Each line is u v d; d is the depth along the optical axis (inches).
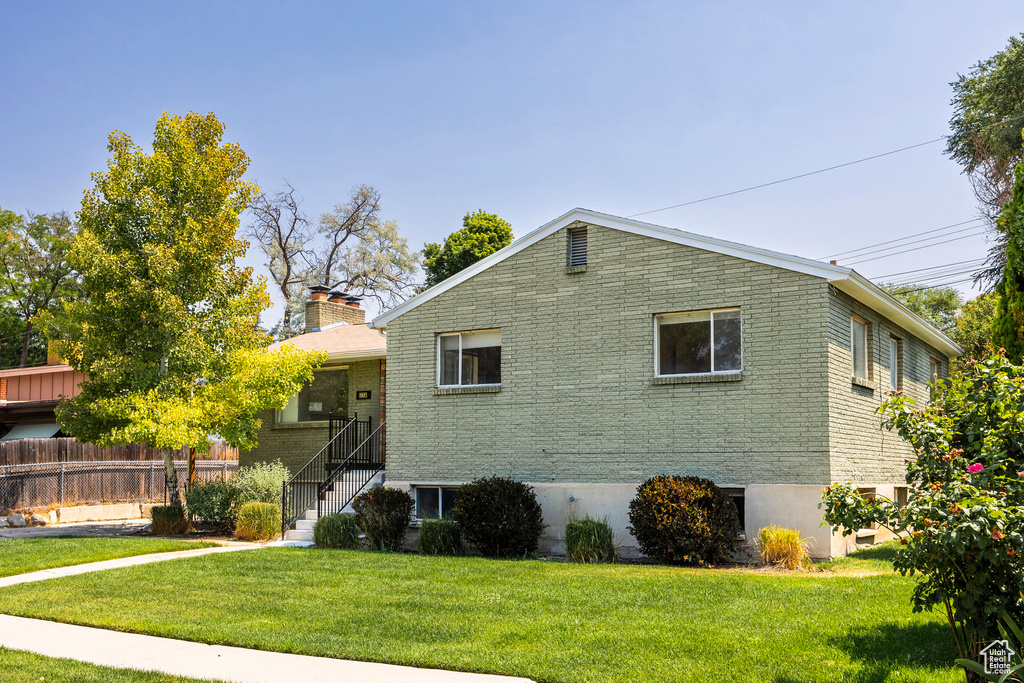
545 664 288.5
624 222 649.6
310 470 876.6
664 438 618.5
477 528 601.9
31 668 295.0
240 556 564.4
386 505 652.7
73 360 759.7
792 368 579.2
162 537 730.8
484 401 697.0
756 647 300.4
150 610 390.6
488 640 324.2
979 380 276.5
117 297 727.7
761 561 531.2
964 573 234.1
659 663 284.5
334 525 661.3
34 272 1744.6
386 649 313.6
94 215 746.2
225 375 775.7
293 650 318.0
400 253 1926.7
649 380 628.7
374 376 863.1
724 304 607.2
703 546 530.6
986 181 1293.1
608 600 394.6
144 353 753.0
